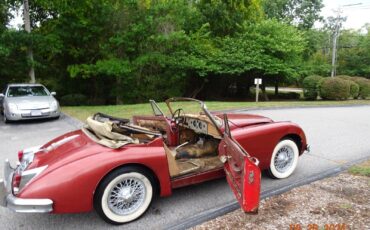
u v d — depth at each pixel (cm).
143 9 1423
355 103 1495
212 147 422
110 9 1353
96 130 339
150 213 335
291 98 2286
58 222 322
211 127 385
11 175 312
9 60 1330
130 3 1341
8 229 308
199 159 404
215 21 2028
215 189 397
